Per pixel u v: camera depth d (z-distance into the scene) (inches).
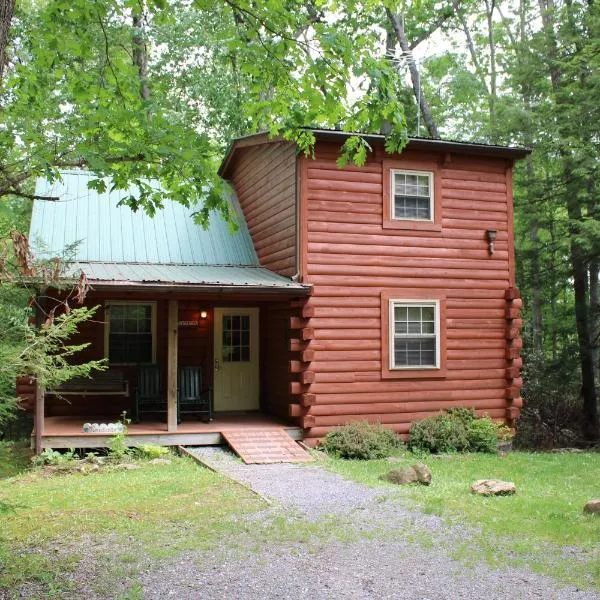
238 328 626.8
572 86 751.1
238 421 559.8
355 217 536.1
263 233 617.3
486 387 568.1
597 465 492.7
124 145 286.0
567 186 751.1
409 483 390.0
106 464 448.8
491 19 1079.0
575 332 906.1
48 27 296.5
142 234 620.7
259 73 308.3
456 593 217.6
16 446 525.0
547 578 231.6
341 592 217.5
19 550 259.0
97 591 216.2
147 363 599.8
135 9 313.9
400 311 550.0
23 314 281.7
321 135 514.6
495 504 339.0
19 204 732.0
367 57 276.2
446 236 561.6
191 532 282.8
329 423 521.3
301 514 313.3
